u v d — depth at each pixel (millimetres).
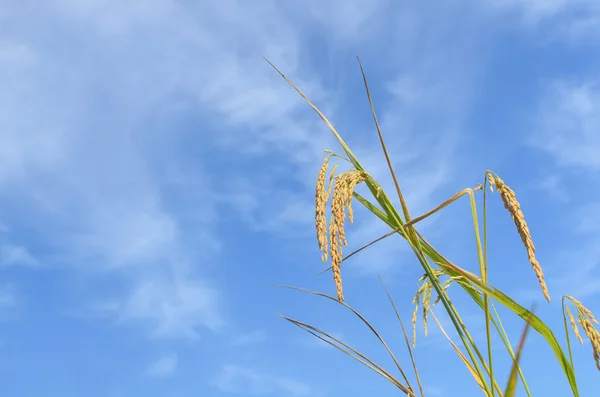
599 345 974
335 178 1084
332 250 1001
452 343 1201
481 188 1074
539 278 953
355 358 1179
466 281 1159
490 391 1067
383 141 1079
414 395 1127
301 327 1215
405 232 1095
